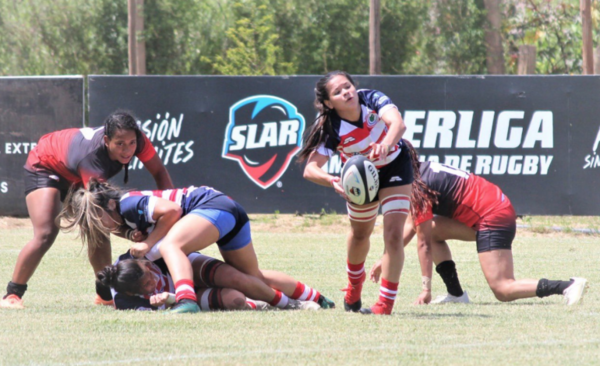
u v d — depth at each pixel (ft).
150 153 74.38
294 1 249.75
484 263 73.67
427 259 74.64
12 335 54.03
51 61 262.47
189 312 63.05
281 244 131.54
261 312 64.34
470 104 154.10
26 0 262.26
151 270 66.54
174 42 258.57
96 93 155.53
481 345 50.70
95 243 66.33
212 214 65.00
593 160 153.17
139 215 64.08
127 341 51.83
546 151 153.58
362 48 251.19
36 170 70.64
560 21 309.63
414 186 72.54
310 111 155.22
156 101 155.43
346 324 58.39
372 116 61.82
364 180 58.85
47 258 110.93
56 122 156.56
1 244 127.13
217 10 263.29
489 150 154.30
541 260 111.45
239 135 155.63
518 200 154.30
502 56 273.54
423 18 258.78
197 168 155.84
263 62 245.45
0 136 156.46
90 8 259.39
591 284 86.69
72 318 61.21
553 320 61.00
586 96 152.87
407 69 261.65
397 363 45.37
